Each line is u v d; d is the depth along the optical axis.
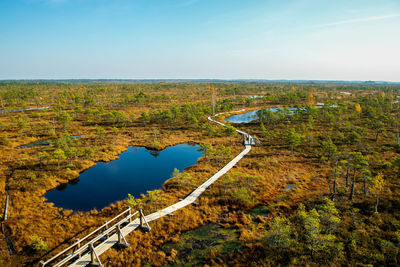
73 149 48.03
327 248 21.83
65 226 26.97
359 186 34.59
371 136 61.84
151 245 23.98
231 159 49.16
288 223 25.42
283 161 47.16
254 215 29.44
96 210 30.53
